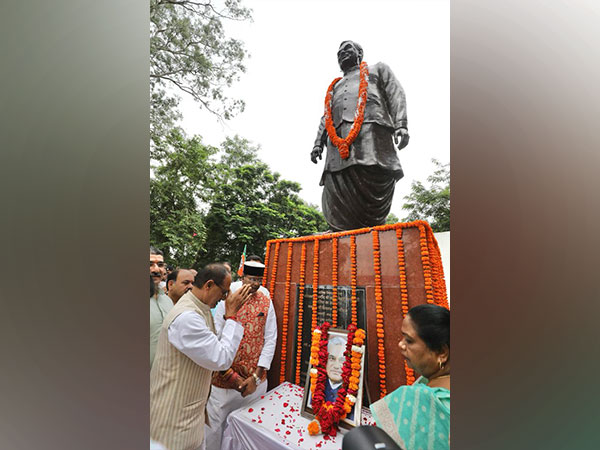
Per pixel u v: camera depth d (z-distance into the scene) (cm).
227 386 176
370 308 161
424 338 122
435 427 110
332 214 214
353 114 202
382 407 118
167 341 139
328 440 141
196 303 146
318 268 186
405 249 152
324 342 166
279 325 200
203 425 148
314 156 224
